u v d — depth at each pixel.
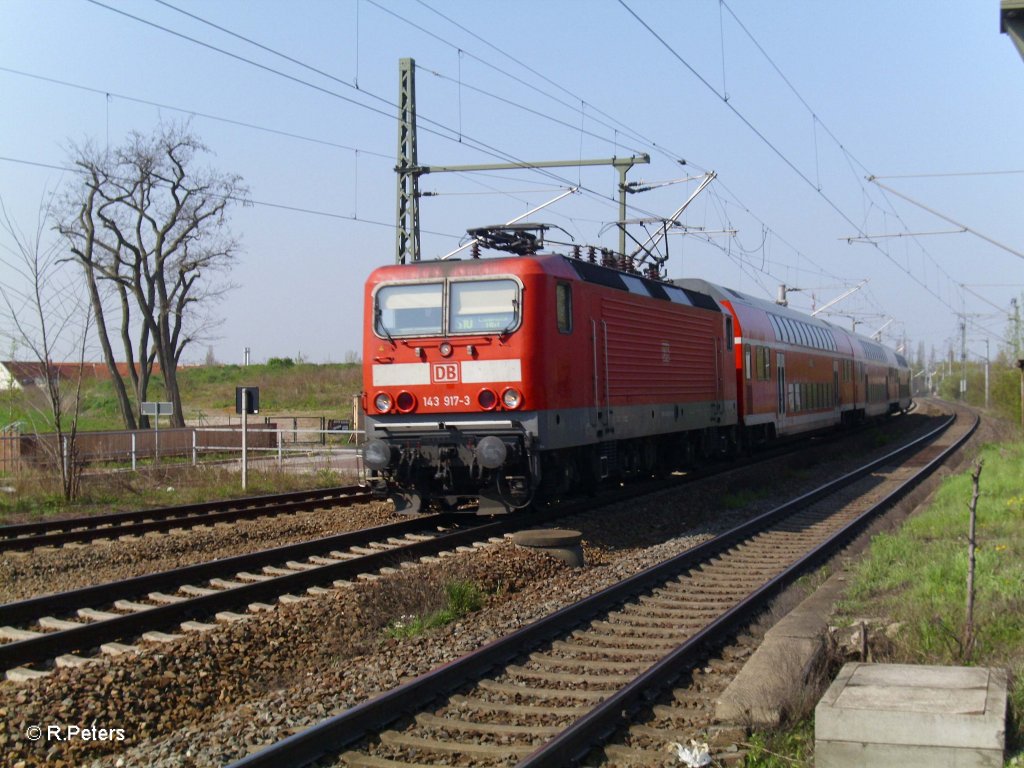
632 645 8.68
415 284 14.44
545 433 13.95
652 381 18.12
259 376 71.25
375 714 6.50
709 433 22.58
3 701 6.91
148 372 39.97
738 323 24.80
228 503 17.67
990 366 72.06
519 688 7.32
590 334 15.45
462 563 11.23
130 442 28.77
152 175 38.06
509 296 13.95
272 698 7.20
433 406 14.19
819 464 28.38
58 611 9.62
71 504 18.36
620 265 19.02
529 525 14.81
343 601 9.55
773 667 7.11
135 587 10.36
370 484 15.09
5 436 23.95
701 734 6.35
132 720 6.91
